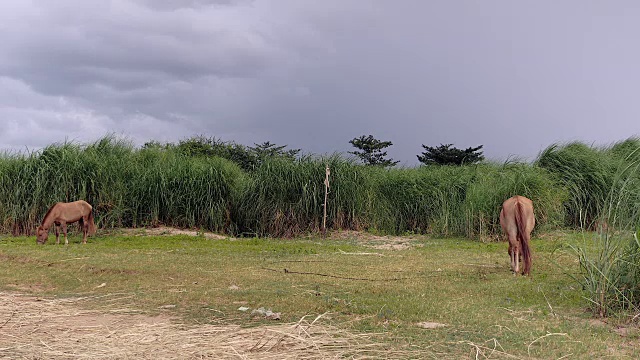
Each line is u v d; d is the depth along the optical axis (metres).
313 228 18.81
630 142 22.36
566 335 6.51
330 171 19.19
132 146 20.95
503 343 6.24
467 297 8.52
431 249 14.78
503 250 14.34
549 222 17.50
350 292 8.91
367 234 18.62
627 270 7.77
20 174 18.08
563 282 9.55
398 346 6.09
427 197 20.08
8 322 7.15
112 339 6.38
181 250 14.00
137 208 18.72
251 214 19.23
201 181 19.20
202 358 5.75
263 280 9.89
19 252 12.85
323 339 6.28
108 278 10.02
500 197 17.09
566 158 20.09
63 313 7.63
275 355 5.79
